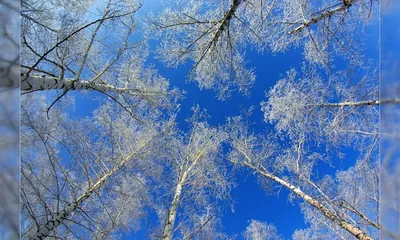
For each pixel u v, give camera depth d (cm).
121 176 712
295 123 816
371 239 527
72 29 521
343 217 674
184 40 702
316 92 794
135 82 768
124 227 698
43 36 542
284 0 656
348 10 569
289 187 783
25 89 422
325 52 706
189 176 841
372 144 686
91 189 579
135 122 816
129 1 620
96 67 685
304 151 814
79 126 720
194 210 802
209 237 788
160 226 746
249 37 707
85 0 599
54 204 626
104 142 739
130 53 721
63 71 473
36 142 602
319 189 703
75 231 598
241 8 638
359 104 695
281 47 710
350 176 729
